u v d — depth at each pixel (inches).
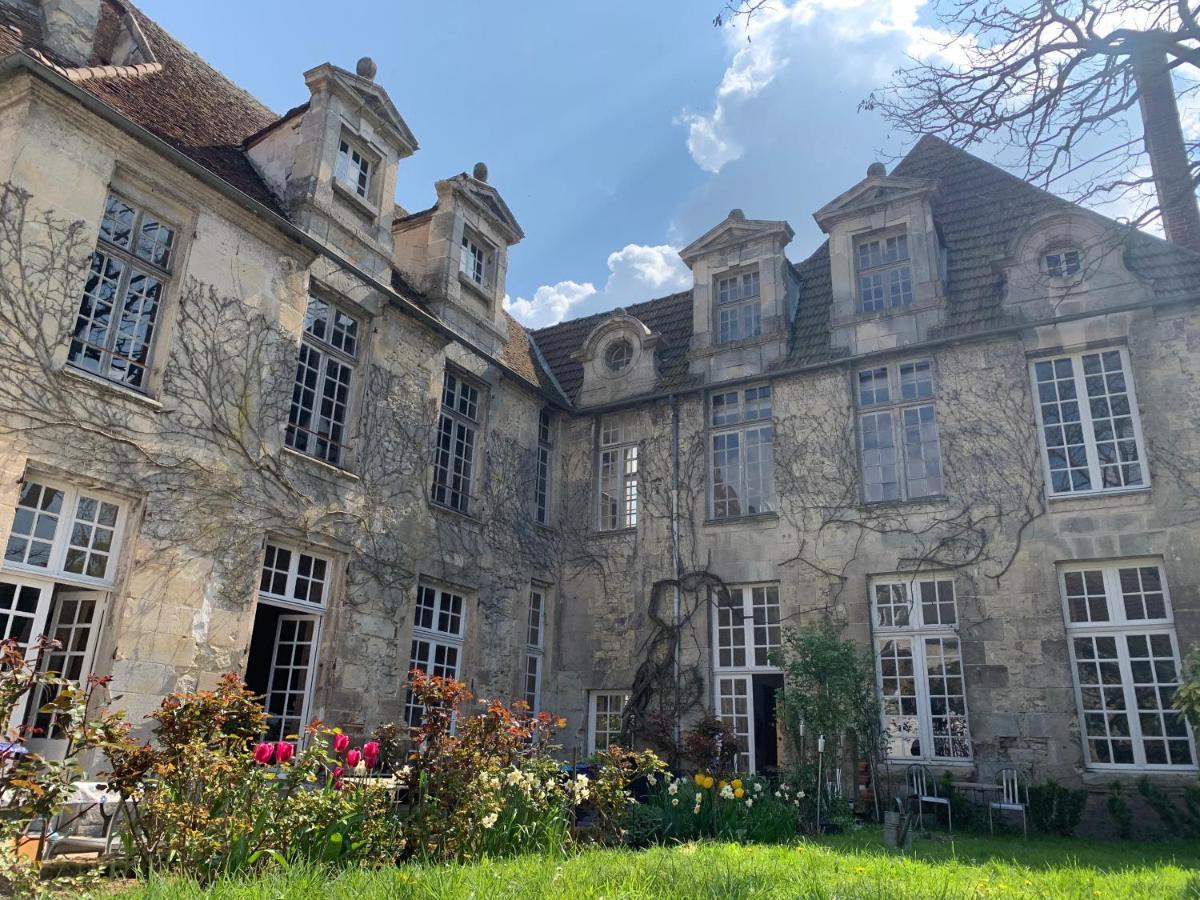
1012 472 482.9
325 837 229.1
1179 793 402.9
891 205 568.4
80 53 396.2
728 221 627.2
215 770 220.2
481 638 534.3
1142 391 461.1
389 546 470.0
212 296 392.2
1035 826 421.7
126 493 346.0
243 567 384.2
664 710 543.2
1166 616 437.1
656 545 585.3
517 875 199.6
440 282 550.3
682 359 632.4
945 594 492.1
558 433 647.8
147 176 374.9
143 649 339.0
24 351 316.2
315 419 446.6
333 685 422.0
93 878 193.3
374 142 502.9
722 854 263.4
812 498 538.6
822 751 442.6
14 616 312.2
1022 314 502.9
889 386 540.4
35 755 185.0
